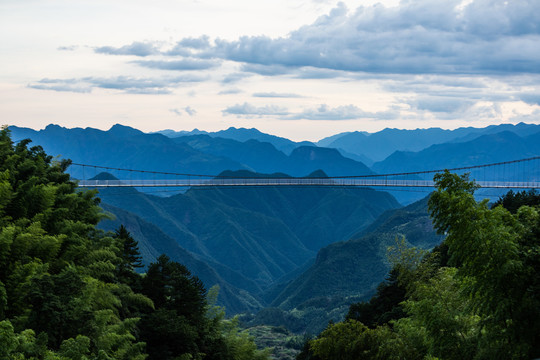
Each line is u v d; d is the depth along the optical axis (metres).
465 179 16.17
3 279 24.86
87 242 34.41
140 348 27.94
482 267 14.89
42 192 32.09
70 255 30.61
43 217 31.30
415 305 20.45
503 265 14.24
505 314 14.35
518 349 14.20
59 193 36.66
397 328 27.52
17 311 23.47
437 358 19.53
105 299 29.27
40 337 20.44
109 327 26.55
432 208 16.11
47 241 27.44
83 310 23.56
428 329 18.84
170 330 36.94
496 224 15.28
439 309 18.86
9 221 29.77
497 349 14.94
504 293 14.55
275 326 171.75
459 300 18.42
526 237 15.68
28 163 37.09
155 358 36.25
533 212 16.36
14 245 25.75
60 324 22.39
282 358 120.75
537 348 14.20
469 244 15.02
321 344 34.19
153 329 36.91
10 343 17.19
